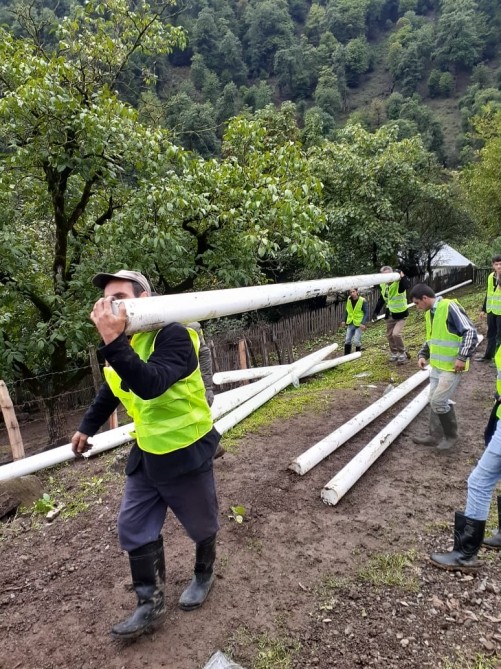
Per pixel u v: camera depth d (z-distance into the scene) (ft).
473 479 9.45
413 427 17.21
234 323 49.24
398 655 7.61
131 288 7.36
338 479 12.38
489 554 10.00
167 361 6.73
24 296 24.18
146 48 27.25
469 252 98.12
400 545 10.42
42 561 10.47
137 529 7.69
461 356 13.94
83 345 22.48
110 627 8.36
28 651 7.98
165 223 23.98
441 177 89.25
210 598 8.87
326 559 10.00
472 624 8.20
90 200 28.17
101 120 21.25
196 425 7.65
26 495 13.23
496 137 75.00
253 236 23.08
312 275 59.67
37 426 32.99
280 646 7.82
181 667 7.48
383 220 63.10
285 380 24.20
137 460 7.76
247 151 29.17
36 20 26.35
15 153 22.36
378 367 27.63
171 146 23.20
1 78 22.63
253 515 11.68
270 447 16.06
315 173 63.00
